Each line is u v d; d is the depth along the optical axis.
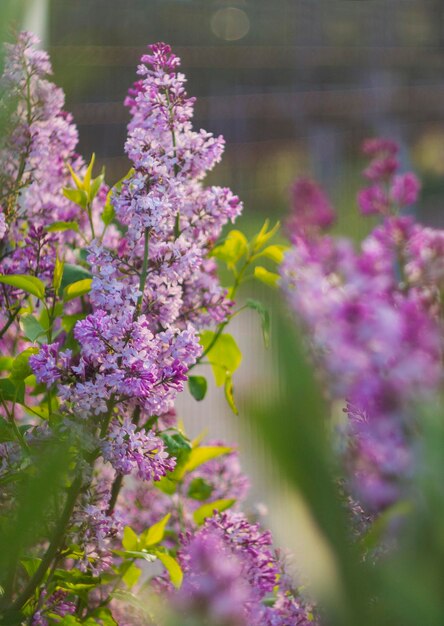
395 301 0.88
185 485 1.49
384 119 8.58
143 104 1.31
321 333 0.62
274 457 0.39
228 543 1.19
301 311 0.53
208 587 0.87
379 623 0.42
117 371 1.20
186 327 1.33
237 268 1.35
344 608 0.41
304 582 1.17
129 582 1.35
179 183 1.27
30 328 1.29
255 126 7.94
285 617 1.17
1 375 1.41
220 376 1.38
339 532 0.41
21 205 1.38
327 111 8.29
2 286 1.34
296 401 0.39
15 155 1.28
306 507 0.40
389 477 0.51
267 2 8.16
